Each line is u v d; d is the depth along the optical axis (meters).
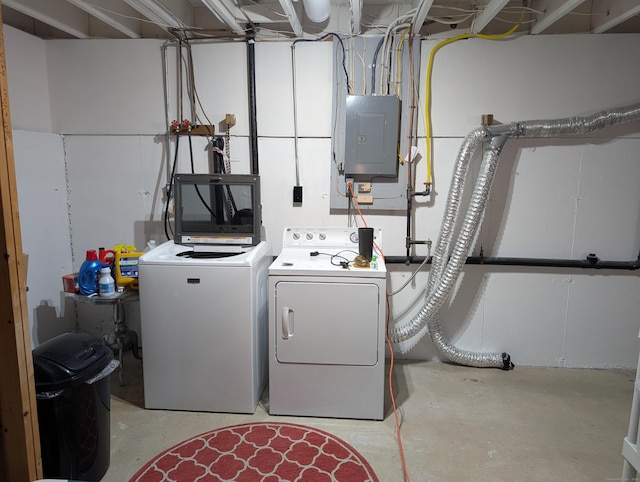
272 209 2.95
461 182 2.62
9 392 1.49
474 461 1.96
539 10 2.62
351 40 2.72
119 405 2.42
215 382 2.32
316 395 2.28
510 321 2.93
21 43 2.70
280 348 2.25
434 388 2.63
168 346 2.30
